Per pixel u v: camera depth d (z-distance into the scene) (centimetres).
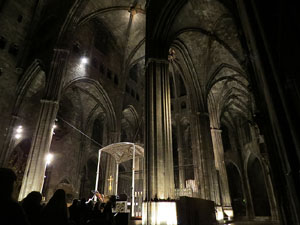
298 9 362
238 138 3462
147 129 1294
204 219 1223
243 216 3159
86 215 679
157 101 1330
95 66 2417
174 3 1538
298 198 353
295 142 366
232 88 2664
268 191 2714
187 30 1772
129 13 2492
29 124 2284
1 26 2114
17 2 2339
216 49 2072
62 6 2270
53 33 2166
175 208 1101
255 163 3266
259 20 469
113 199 844
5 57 2094
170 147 1255
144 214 1120
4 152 1947
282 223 554
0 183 209
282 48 411
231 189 3472
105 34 2711
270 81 432
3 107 2009
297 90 372
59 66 1900
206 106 2170
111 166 2253
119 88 2680
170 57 2230
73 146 2647
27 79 2167
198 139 2058
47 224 364
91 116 2931
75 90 2656
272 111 418
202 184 1900
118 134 2458
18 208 211
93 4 2216
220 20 1770
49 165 2334
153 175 1156
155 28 1552
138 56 2817
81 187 2728
